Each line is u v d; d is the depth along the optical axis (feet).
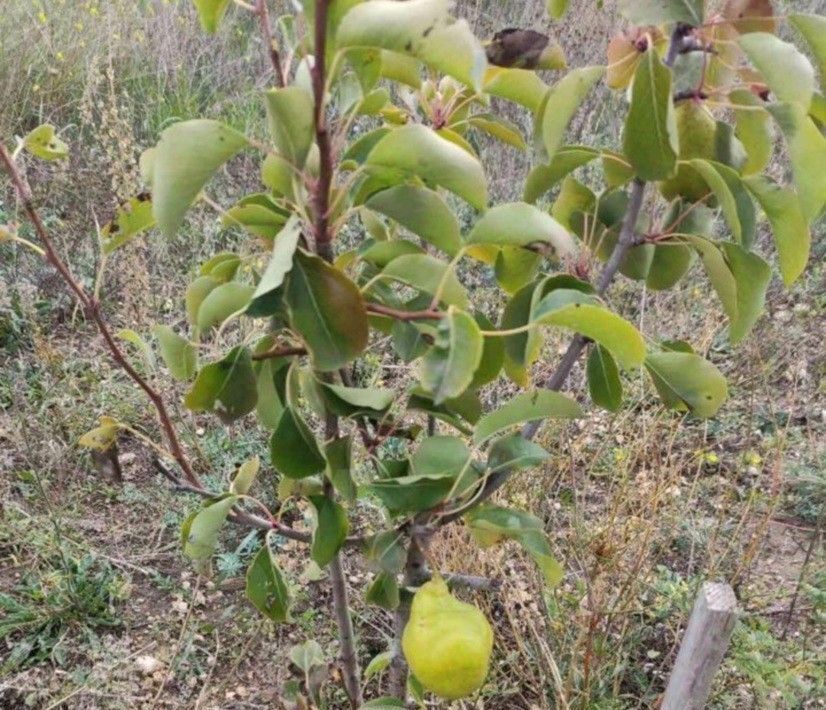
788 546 11.17
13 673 9.45
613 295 13.83
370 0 3.24
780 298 15.94
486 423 4.42
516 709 9.16
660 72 3.74
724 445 12.88
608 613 8.55
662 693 9.23
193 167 3.43
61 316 14.90
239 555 11.03
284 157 3.51
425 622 4.08
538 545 4.91
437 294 3.62
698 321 14.11
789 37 18.03
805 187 3.99
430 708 8.47
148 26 21.38
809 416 12.89
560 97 4.12
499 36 4.47
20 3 20.40
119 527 11.41
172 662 9.39
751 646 8.67
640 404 12.50
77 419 12.39
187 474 4.99
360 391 4.20
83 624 9.92
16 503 11.05
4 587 10.37
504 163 16.84
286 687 6.16
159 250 14.87
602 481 11.69
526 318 4.48
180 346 4.49
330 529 4.54
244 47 22.04
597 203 5.04
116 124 13.29
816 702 8.80
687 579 10.00
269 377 4.85
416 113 5.17
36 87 17.85
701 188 4.58
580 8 18.40
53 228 15.66
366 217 4.76
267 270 3.32
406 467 4.83
